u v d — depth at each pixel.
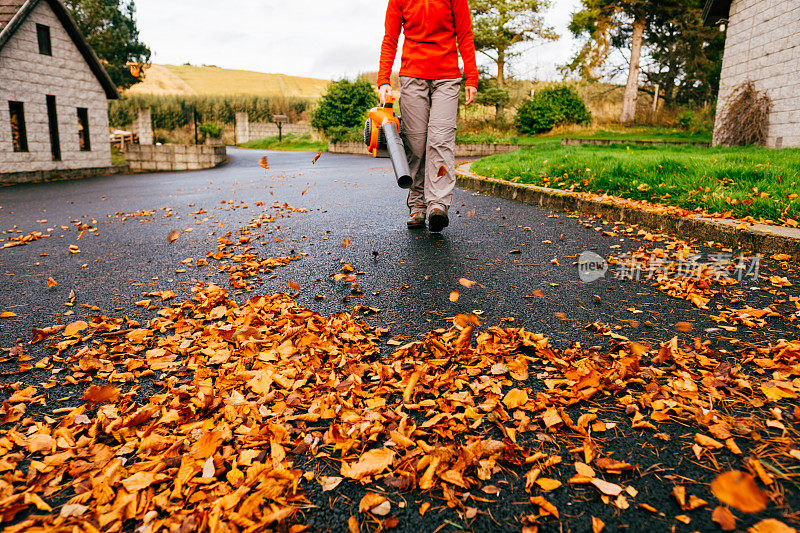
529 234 4.15
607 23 22.66
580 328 2.30
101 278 3.36
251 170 14.46
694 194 4.59
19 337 2.42
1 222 5.93
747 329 2.20
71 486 1.36
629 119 23.12
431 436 1.51
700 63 25.77
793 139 9.95
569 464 1.38
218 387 1.84
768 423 1.46
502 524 1.19
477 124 24.73
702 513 1.18
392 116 3.74
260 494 1.25
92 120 14.70
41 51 12.94
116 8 24.92
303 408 1.70
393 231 4.39
